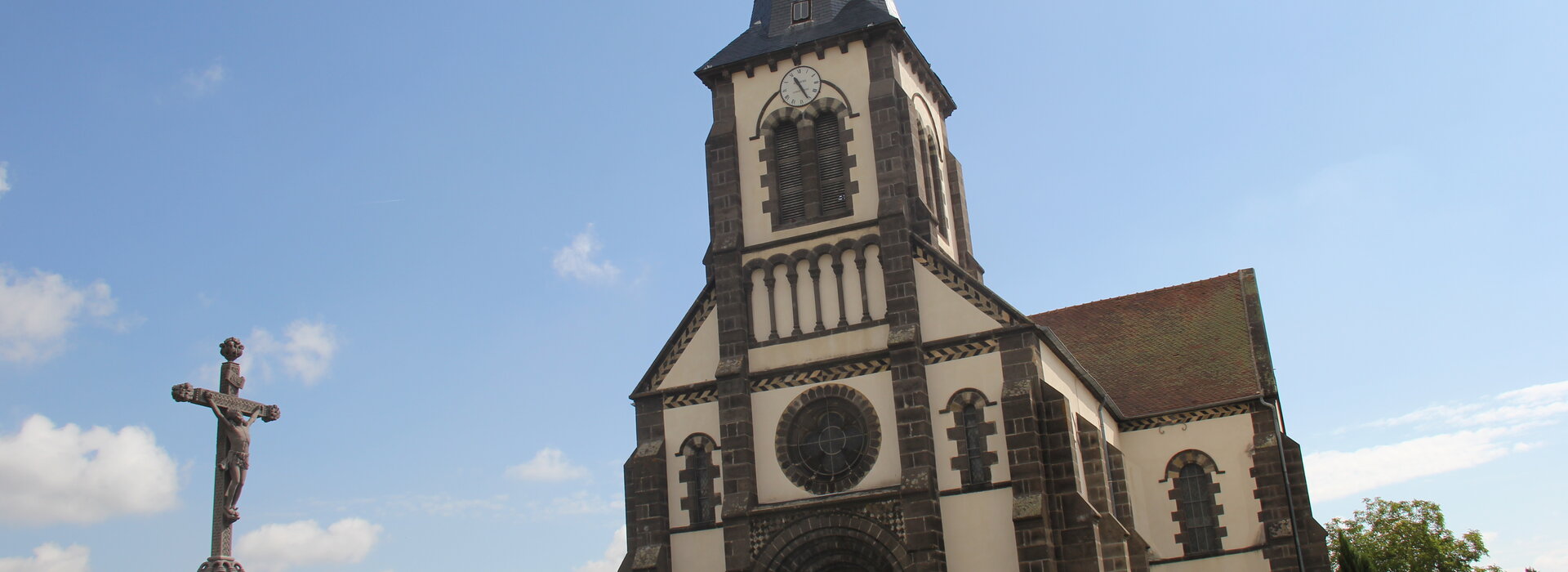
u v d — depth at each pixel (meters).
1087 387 45.72
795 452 41.16
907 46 46.12
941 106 51.12
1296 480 48.28
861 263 42.22
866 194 43.03
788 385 41.78
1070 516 37.53
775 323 42.78
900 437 39.38
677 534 41.53
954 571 38.06
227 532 24.23
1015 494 37.75
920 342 40.53
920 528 38.19
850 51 45.03
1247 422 49.53
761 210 44.31
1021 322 39.44
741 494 40.78
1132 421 51.06
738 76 46.28
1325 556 46.97
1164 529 49.34
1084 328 58.03
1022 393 38.47
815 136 44.72
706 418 42.41
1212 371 52.34
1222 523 48.62
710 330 43.50
